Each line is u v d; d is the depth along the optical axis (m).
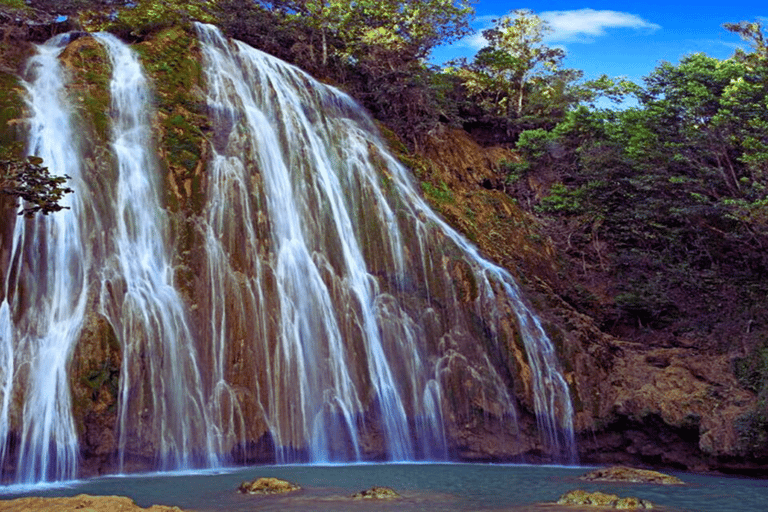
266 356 23.03
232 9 36.56
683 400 23.72
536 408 24.64
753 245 32.25
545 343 26.00
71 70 26.34
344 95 33.97
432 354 25.66
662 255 34.72
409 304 26.56
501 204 36.47
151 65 28.23
